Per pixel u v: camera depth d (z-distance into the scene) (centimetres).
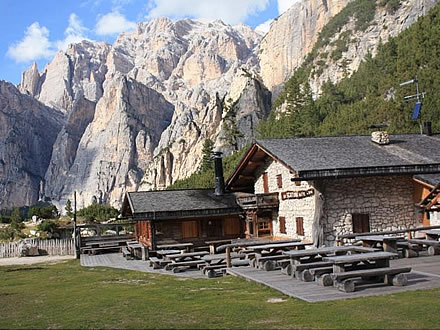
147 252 3125
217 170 3644
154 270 2458
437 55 6819
